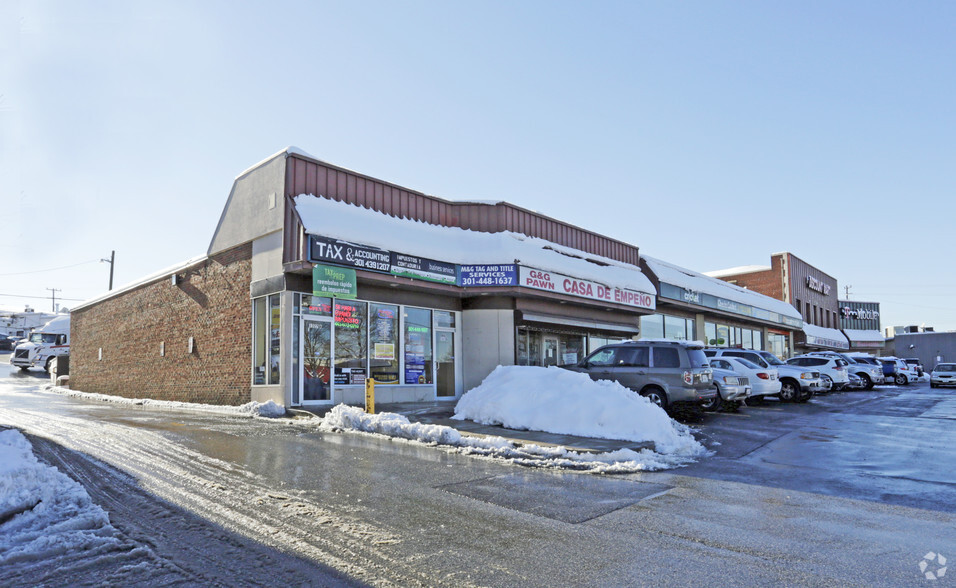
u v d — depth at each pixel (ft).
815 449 34.58
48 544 16.21
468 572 14.87
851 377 99.14
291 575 14.60
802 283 161.48
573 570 15.06
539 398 40.86
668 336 96.37
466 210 63.21
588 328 75.31
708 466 29.43
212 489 22.72
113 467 26.48
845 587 14.11
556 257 67.26
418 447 33.35
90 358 86.74
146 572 14.73
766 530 18.62
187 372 62.69
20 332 278.67
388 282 53.93
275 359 50.62
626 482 25.52
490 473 26.73
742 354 67.67
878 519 20.06
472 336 63.52
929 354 199.31
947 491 24.25
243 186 55.93
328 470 26.48
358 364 53.93
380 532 17.92
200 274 61.98
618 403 38.52
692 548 16.81
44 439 34.30
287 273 49.42
